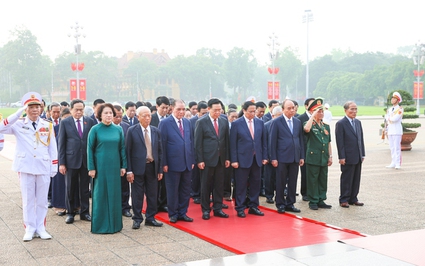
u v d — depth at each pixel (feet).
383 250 16.26
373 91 275.80
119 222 20.67
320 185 25.49
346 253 15.99
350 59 344.49
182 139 22.33
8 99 284.61
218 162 23.22
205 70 304.09
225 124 23.56
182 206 22.53
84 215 22.93
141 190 21.39
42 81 270.46
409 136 51.11
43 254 17.33
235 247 17.75
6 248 18.12
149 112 21.33
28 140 19.38
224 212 24.57
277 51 118.11
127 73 282.97
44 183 19.70
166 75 292.20
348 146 25.41
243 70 330.34
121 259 16.66
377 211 24.47
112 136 20.56
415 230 19.10
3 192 29.43
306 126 24.94
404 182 32.91
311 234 19.80
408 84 249.34
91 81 268.41
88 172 21.35
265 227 21.13
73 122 22.75
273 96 117.50
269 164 26.89
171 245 18.45
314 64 348.18
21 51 263.08
